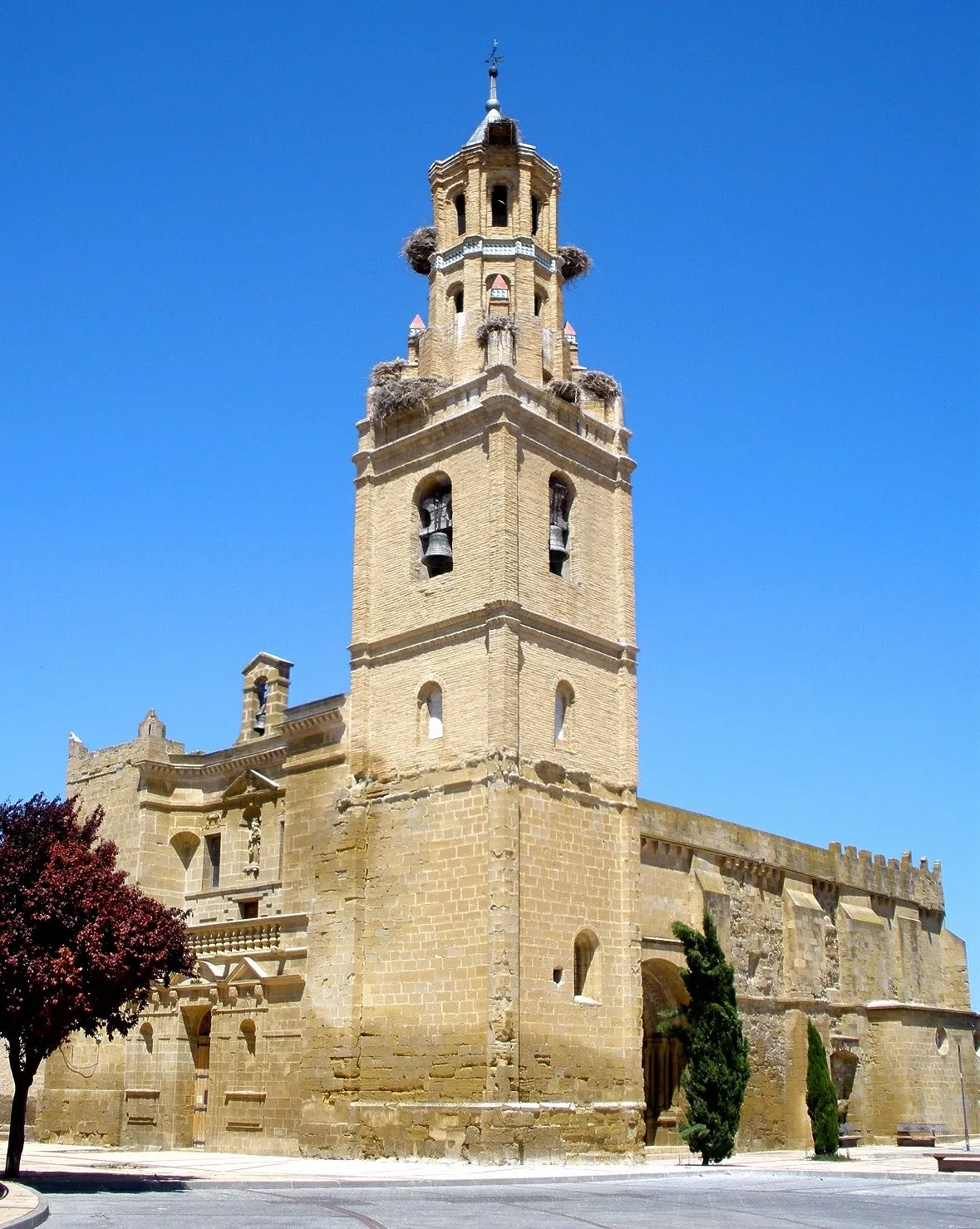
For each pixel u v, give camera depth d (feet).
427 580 169.78
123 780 196.95
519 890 150.00
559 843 157.79
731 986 162.30
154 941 125.49
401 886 159.12
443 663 163.43
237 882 185.68
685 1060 184.14
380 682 170.71
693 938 162.71
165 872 192.34
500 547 160.76
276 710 192.34
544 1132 144.56
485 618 159.84
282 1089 164.55
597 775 166.91
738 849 206.08
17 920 120.78
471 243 182.09
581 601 171.94
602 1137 152.46
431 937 153.79
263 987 170.30
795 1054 207.00
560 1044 150.71
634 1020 160.35
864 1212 98.99
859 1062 223.10
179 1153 168.66
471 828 153.38
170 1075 177.78
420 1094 149.38
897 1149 202.80
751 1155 183.83
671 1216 93.35
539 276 185.06
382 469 179.93
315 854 170.81
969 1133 239.50
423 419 176.86
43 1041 121.70
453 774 157.28
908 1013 226.58
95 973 120.88
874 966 232.94
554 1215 92.07
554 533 170.60
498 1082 142.10
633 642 176.76
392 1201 102.99
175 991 180.75
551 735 161.38
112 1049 185.26
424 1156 146.20
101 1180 119.24
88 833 133.80
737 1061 159.63
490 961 146.41
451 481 170.50
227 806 189.78
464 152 186.91
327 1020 160.86
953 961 264.31
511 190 185.37
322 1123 157.07
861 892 239.71
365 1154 151.74
